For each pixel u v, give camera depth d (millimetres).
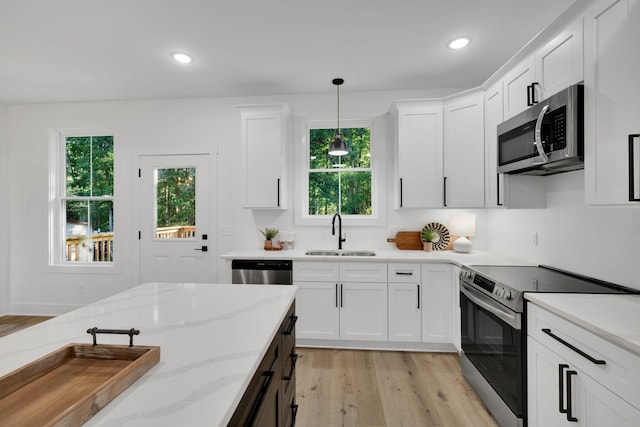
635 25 1274
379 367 2611
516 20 2256
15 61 2820
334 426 1908
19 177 3922
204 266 3736
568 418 1302
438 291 2834
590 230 1986
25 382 758
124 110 3805
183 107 3742
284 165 3367
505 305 1758
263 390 1055
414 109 3082
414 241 3424
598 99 1479
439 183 3029
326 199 3699
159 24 2283
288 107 3398
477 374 2189
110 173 3934
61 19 2219
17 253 3930
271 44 2561
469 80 3248
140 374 776
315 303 2945
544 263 2438
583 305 1416
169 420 614
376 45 2580
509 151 2197
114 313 1280
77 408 584
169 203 3789
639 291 1648
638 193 1271
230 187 3701
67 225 3980
